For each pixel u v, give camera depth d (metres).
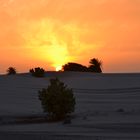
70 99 47.31
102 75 97.81
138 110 48.72
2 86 82.44
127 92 74.12
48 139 30.30
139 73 98.38
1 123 44.91
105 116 44.72
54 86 47.75
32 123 44.22
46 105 47.34
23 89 79.25
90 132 33.94
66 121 41.59
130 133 32.34
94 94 73.62
